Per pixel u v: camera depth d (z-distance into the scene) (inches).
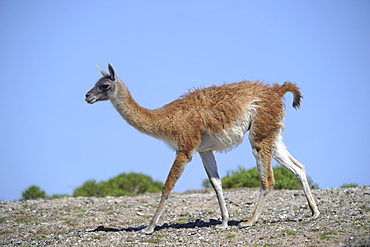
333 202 1770.4
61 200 2335.1
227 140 1502.2
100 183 3260.3
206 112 1483.8
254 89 1508.4
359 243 1052.5
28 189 2994.6
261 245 1175.6
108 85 1513.3
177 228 1550.2
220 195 1502.2
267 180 1464.1
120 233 1508.4
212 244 1251.2
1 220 1904.5
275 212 1713.8
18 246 1434.5
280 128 1498.5
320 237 1173.7
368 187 2017.7
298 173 1471.5
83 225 1758.1
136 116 1507.1
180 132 1477.6
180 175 1473.9
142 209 1999.3
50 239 1505.9
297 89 1546.5
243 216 1732.3
